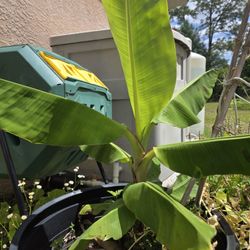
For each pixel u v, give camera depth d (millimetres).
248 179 2184
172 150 1042
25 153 1447
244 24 1133
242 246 1541
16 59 1464
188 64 3051
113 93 2285
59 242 1272
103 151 1365
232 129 2725
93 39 2299
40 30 2654
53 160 1513
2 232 1569
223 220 1280
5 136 1381
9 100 969
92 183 2223
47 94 1021
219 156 912
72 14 3221
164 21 1188
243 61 1154
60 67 1550
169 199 970
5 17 2260
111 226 979
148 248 1188
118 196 1458
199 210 1325
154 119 1238
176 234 877
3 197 2160
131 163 1314
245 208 1976
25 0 2467
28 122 972
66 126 1013
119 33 1216
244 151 879
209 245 815
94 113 1064
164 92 1224
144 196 1011
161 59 1201
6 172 1544
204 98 1402
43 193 1940
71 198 1432
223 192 1976
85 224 1443
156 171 1482
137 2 1163
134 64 1202
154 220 946
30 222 1170
